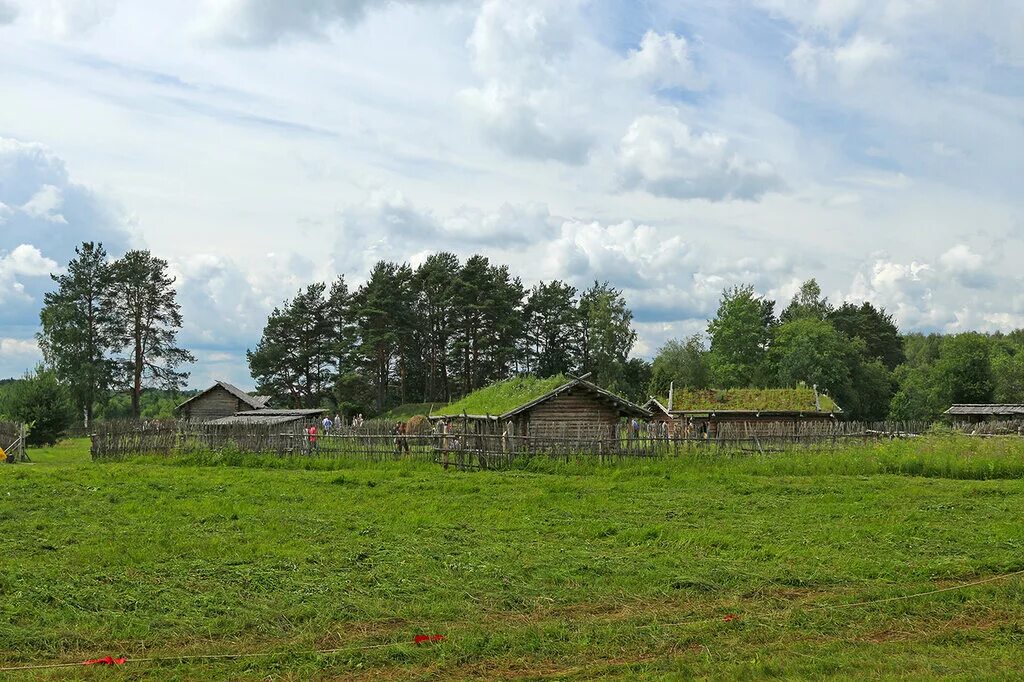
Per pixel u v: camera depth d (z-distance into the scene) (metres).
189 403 72.38
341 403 96.06
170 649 10.52
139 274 88.06
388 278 96.88
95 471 30.95
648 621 11.37
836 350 95.38
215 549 15.70
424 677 9.45
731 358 105.62
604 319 102.94
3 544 16.23
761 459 31.86
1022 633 10.63
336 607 11.98
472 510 20.64
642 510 20.52
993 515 19.59
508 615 11.82
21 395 55.81
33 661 10.07
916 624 11.06
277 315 103.06
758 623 11.12
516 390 48.59
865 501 21.83
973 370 93.06
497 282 98.62
